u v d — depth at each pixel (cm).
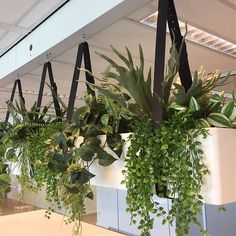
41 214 250
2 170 205
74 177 119
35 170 167
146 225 84
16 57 277
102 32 202
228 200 79
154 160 86
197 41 246
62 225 214
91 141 116
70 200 120
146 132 91
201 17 196
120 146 106
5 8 213
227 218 290
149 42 224
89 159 115
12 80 314
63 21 208
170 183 83
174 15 114
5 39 268
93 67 271
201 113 89
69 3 204
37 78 305
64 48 221
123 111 109
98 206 461
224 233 284
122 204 408
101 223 442
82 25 189
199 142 81
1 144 203
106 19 180
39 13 221
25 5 210
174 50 94
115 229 415
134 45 228
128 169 92
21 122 186
